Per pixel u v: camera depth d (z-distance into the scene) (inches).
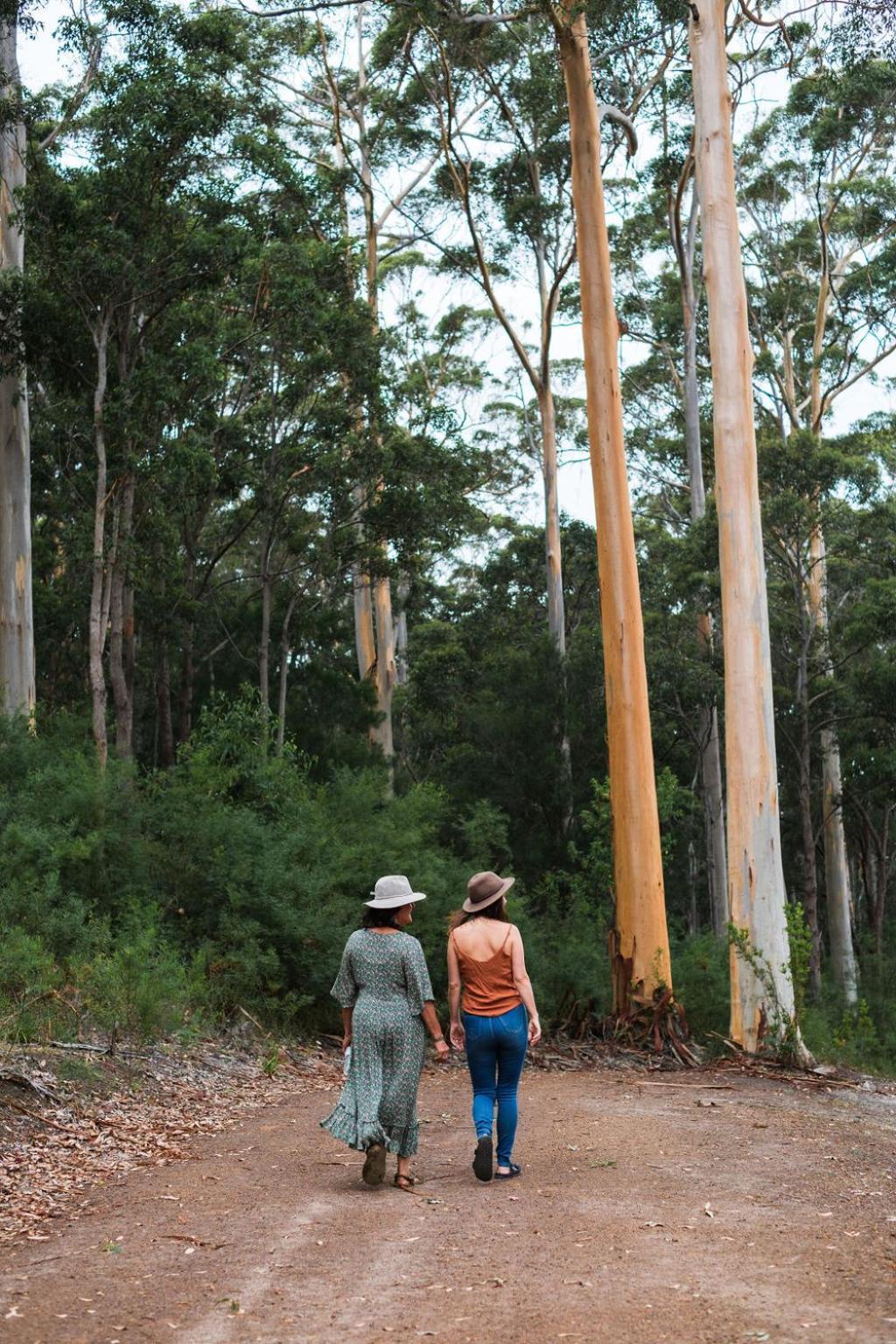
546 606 1765.5
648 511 1665.8
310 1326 188.1
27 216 788.6
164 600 1105.4
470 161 1200.2
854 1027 970.7
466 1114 415.8
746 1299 195.2
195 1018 507.5
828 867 1429.6
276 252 915.4
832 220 1419.8
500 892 305.6
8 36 845.8
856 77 1090.7
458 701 1549.0
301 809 708.7
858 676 1338.6
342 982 291.9
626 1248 229.6
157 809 636.7
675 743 1478.8
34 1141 319.3
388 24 1130.7
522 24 1094.4
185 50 805.9
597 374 677.9
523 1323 185.5
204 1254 229.5
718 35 649.0
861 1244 232.4
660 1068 585.9
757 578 626.8
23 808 585.6
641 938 645.9
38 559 1191.6
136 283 788.0
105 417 792.3
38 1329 188.1
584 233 683.4
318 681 1288.1
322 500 1098.1
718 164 642.2
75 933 502.9
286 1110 410.0
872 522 1334.9
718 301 636.1
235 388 1126.4
